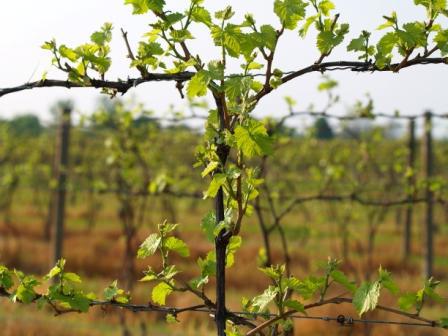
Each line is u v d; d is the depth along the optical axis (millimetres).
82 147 15406
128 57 1897
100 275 10852
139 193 6688
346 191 11938
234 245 2039
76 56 1851
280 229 3916
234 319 1930
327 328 7227
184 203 18719
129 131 7676
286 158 13109
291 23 1845
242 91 1776
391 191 10805
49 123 9703
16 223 17531
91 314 7961
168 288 1973
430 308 8016
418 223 18750
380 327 7184
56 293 1964
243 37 1830
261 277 10328
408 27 1849
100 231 16406
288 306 1911
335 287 7777
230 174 1762
